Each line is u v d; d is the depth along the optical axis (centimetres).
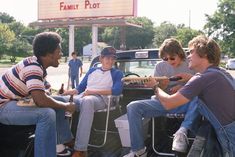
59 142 343
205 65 291
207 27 5019
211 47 287
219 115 270
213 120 272
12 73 305
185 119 328
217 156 262
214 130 273
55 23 1889
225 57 5259
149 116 369
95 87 430
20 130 310
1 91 308
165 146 394
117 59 501
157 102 365
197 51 290
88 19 1788
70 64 1577
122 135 389
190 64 298
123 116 410
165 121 427
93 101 381
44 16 1917
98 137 428
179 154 301
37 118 290
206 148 248
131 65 502
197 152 244
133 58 497
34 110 292
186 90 278
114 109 438
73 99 379
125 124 386
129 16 1705
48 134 287
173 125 432
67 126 350
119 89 422
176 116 374
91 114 371
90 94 414
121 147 392
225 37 4928
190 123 320
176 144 302
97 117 443
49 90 393
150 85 321
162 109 364
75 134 405
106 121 406
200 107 283
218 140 270
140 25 1886
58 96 377
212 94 272
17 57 6694
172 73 416
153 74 466
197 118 321
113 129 443
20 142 306
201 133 271
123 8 1708
